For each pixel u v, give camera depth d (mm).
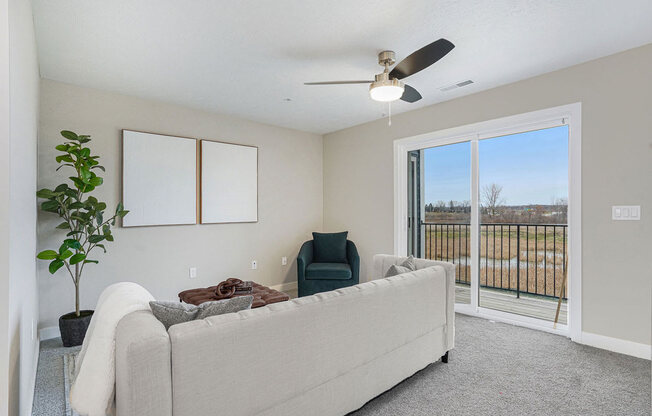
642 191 2533
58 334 3055
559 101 2953
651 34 2369
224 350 1269
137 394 1078
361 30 2303
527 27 2273
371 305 1839
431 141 4027
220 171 4195
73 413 1909
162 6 2000
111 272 3381
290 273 4980
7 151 1138
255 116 4344
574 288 2871
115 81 3135
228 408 1285
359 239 4812
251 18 2145
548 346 2779
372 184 4625
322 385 1611
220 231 4219
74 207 2750
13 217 1272
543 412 1869
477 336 3016
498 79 3168
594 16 2143
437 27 2270
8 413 1129
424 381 2211
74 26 2201
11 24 1223
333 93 3496
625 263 2611
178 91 3412
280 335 1435
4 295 1119
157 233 3691
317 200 5344
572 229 2893
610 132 2682
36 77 2541
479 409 1897
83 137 2773
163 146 3715
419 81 3201
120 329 1191
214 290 3057
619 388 2111
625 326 2611
